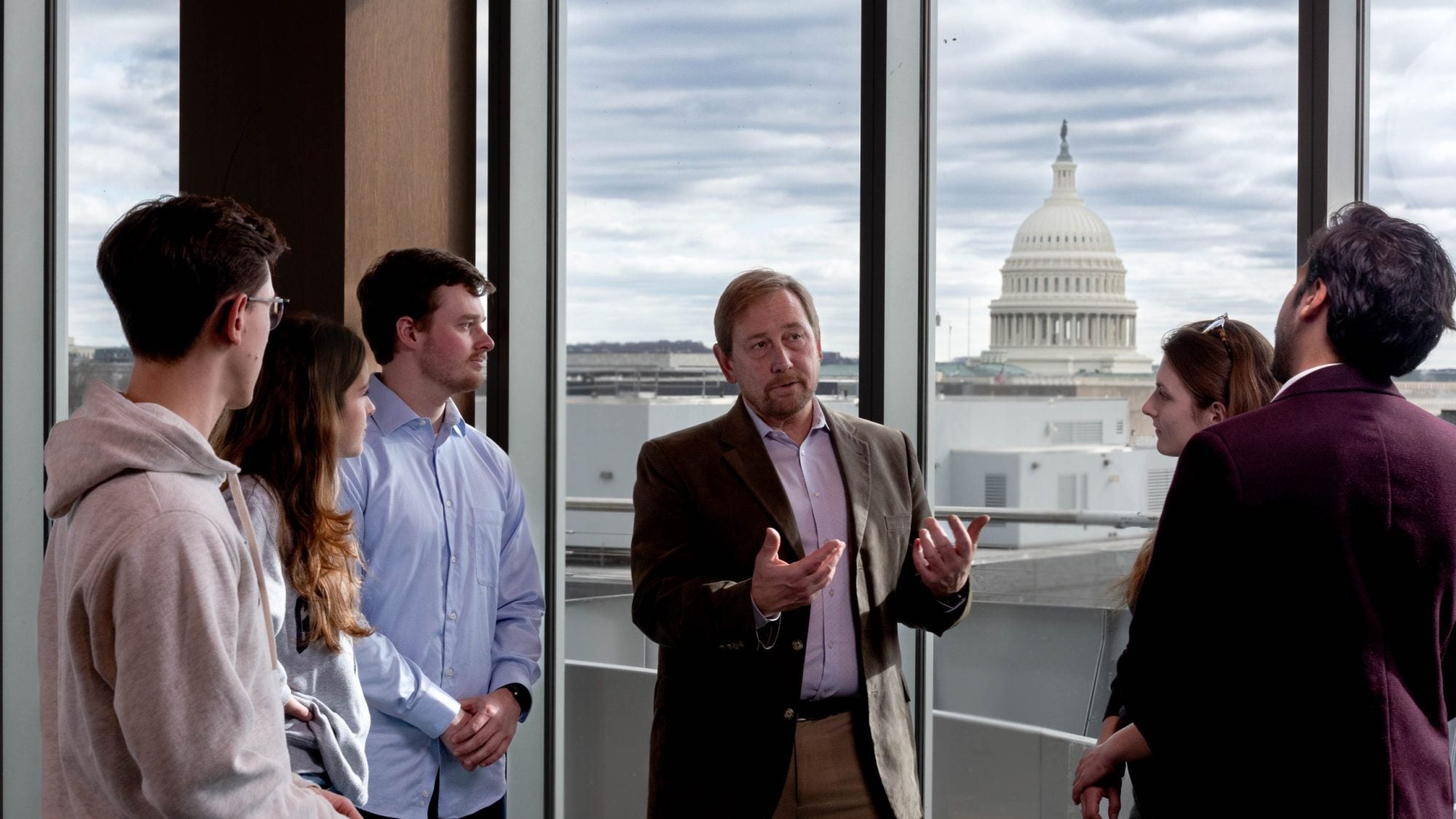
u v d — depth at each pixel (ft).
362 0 9.01
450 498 7.63
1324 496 4.66
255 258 4.45
